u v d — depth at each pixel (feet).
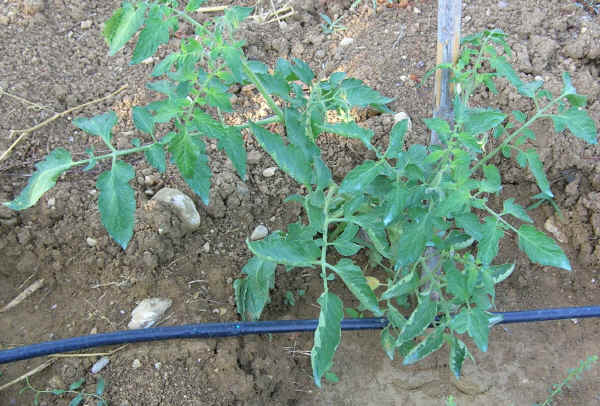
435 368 9.01
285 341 8.94
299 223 8.03
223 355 8.20
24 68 10.43
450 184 6.22
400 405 8.67
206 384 8.00
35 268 8.80
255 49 10.94
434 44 10.75
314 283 9.64
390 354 8.09
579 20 11.00
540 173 6.84
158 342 8.30
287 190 9.70
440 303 7.51
